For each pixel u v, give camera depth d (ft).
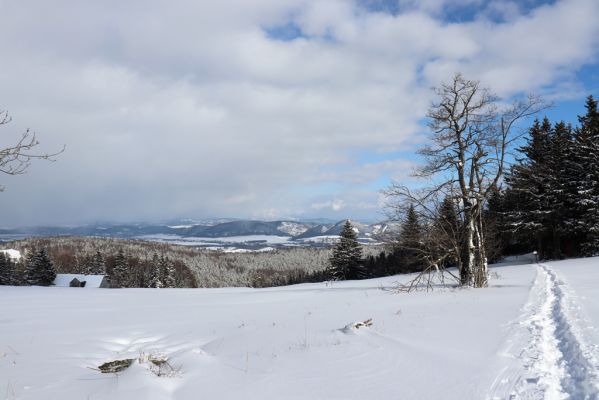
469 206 66.59
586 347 21.61
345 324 34.81
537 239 140.36
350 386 18.62
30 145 16.62
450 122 65.72
